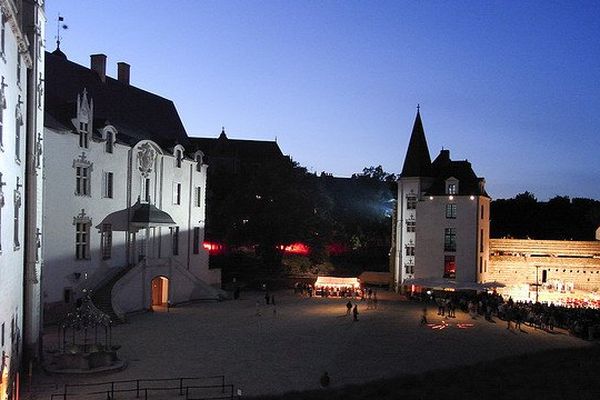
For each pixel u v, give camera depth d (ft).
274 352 129.70
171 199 217.56
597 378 81.00
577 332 150.00
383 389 84.28
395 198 271.28
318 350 132.05
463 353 129.39
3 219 74.74
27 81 106.11
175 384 102.37
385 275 274.77
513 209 355.77
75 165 169.17
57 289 161.99
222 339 143.64
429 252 247.70
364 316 182.09
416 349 133.59
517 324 161.48
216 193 300.40
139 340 140.67
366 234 390.01
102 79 211.20
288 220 274.98
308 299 229.04
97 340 138.51
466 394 75.87
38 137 112.37
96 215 178.19
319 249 296.92
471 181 247.70
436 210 247.50
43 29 115.55
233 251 301.02
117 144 187.52
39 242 113.60
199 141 453.58
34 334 109.70
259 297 235.81
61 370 106.73
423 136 261.24
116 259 187.42
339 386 96.73
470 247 241.76
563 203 357.82
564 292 241.76
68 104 173.27
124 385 101.09
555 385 77.61
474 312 181.06
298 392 89.81
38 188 112.37
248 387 101.24
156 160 207.31
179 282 211.41
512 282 253.03
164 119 240.53
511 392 74.95
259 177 279.49
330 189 520.01
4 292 77.51
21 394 93.76
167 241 215.10
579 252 251.60
